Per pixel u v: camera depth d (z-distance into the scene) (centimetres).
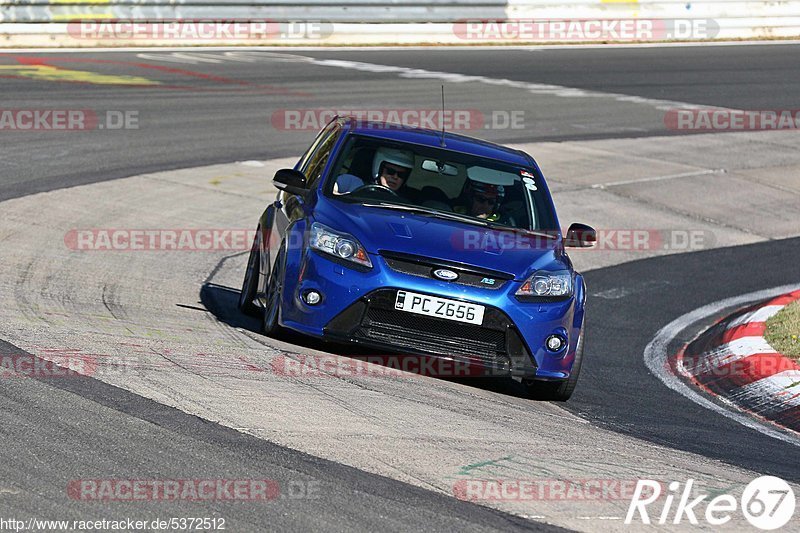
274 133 6112
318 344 2667
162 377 2130
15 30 8169
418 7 9869
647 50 10369
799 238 5194
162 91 6881
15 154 5003
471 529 1559
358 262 2420
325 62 8556
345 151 2809
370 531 1511
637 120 7444
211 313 2970
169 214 4384
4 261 3247
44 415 1827
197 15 8931
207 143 5725
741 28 11238
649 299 3978
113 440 1748
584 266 4419
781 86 8975
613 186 5791
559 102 7762
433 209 2686
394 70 8419
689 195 5769
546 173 5897
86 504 1502
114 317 2691
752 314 3409
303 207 2662
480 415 2230
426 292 2392
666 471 1983
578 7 10600
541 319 2439
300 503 1578
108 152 5284
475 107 7319
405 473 1762
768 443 2341
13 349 2216
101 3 8525
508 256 2516
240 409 1986
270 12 9244
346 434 1927
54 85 6700
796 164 6619
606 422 2383
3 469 1587
